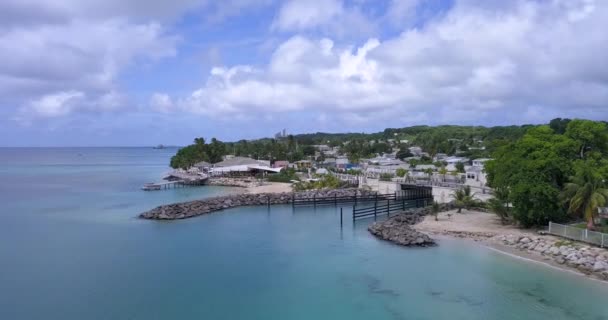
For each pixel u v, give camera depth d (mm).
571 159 47062
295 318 26391
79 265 36906
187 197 83812
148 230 51344
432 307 27719
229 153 189875
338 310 27641
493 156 56469
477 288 30547
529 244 39781
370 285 31875
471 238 44594
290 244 44406
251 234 49406
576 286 30141
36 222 56250
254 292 30734
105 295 30062
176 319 26344
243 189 99688
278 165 143625
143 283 32469
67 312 27250
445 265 35906
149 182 116500
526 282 31266
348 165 142625
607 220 41594
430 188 73812
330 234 49406
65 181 119875
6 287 31531
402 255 39531
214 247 43031
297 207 71375
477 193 64938
